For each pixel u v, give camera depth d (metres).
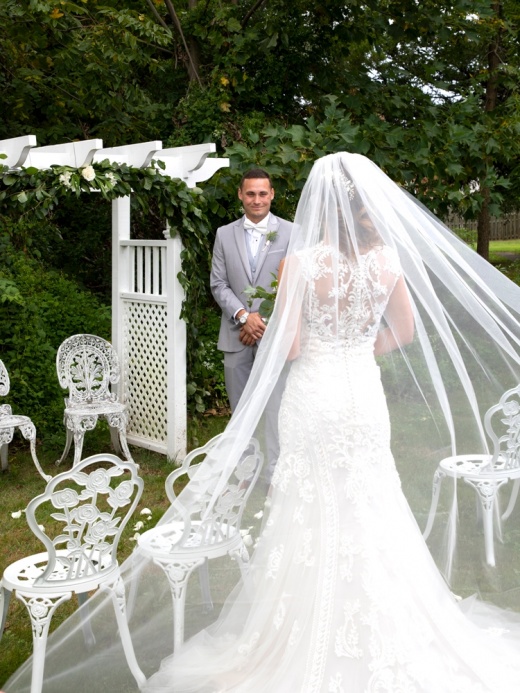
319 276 2.41
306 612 2.34
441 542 2.84
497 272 2.69
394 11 7.31
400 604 2.31
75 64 8.15
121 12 7.25
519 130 6.70
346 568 2.32
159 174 5.16
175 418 5.48
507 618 2.73
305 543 2.40
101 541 2.52
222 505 2.58
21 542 4.05
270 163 5.69
